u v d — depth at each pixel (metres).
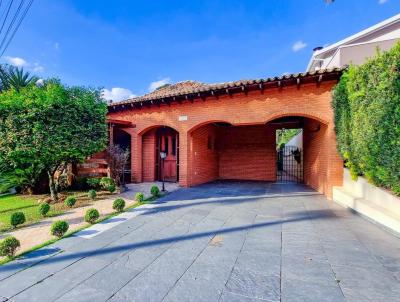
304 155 11.91
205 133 11.98
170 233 4.61
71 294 2.65
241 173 13.42
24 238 4.36
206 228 4.90
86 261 3.46
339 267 3.23
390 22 11.71
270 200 7.59
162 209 6.43
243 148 13.45
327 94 7.64
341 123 6.80
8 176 8.66
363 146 5.34
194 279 2.96
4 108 6.27
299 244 4.04
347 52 10.65
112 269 3.22
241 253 3.71
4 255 3.42
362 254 3.63
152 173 11.88
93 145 7.63
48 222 5.35
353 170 6.47
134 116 11.36
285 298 2.55
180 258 3.54
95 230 4.77
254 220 5.45
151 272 3.14
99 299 2.56
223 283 2.86
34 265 3.33
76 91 7.27
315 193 8.86
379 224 4.88
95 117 7.72
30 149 6.40
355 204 5.98
